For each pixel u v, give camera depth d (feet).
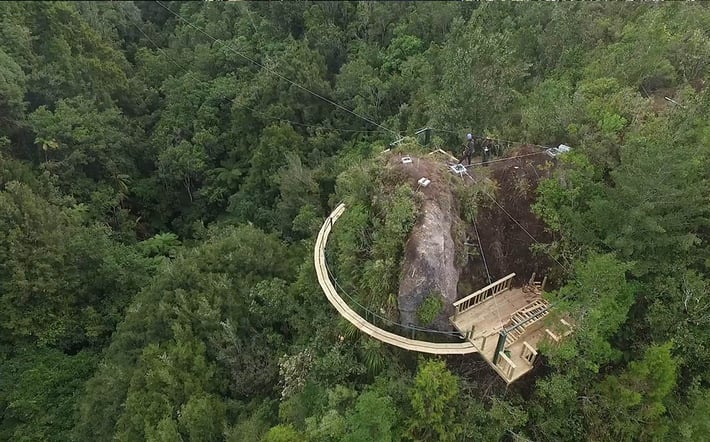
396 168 52.65
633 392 36.94
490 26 96.43
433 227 46.21
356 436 39.75
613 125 50.98
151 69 135.64
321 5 138.10
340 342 50.80
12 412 66.28
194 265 67.31
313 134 110.83
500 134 61.87
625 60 63.41
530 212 49.55
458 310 45.65
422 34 123.95
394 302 46.78
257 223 98.63
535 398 42.83
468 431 41.09
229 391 58.65
